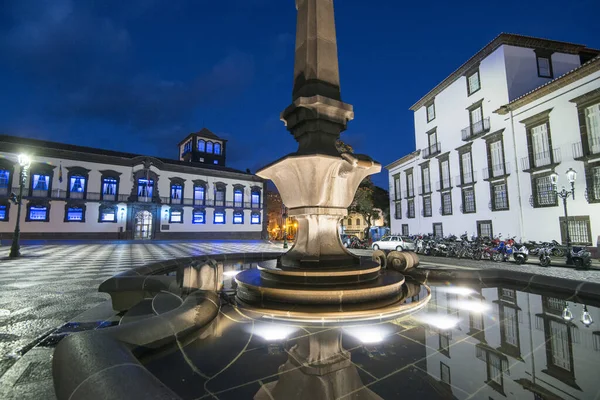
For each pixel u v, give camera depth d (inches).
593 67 532.7
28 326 141.1
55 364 60.4
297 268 143.9
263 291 129.4
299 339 92.6
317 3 179.5
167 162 1469.0
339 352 83.1
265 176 168.7
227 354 81.9
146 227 1352.1
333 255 152.9
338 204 158.6
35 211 1117.1
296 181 155.2
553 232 604.4
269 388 64.3
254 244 1176.2
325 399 59.5
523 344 89.0
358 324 106.3
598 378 67.8
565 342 90.5
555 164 597.3
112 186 1275.8
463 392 61.8
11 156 1081.4
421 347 86.8
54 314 163.9
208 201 1507.1
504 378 68.4
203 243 1195.9
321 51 174.7
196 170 1485.0
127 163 1302.9
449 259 566.6
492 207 753.6
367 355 81.1
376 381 66.9
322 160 143.3
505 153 719.7
